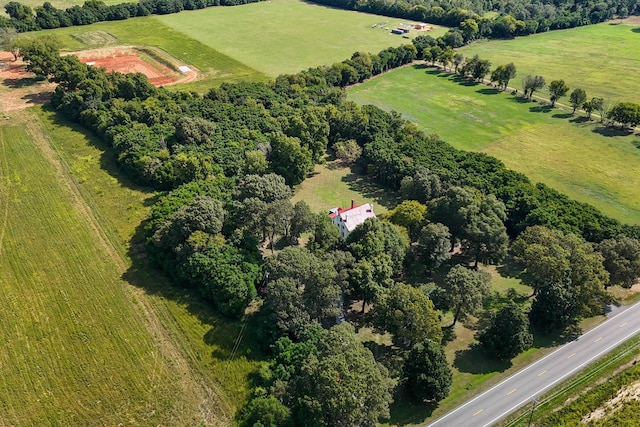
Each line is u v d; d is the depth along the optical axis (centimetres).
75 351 10656
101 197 15688
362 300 12144
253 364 10412
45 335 11006
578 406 9488
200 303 11900
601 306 11475
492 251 12506
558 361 10600
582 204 14412
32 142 18612
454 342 11069
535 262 11556
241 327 11250
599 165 17938
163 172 15775
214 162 16188
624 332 11312
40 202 15362
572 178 17138
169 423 9312
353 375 8400
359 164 18112
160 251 12775
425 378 9294
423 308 10188
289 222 13025
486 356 10725
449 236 12562
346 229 13088
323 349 9181
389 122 19350
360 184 16925
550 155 18600
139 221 14638
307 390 8719
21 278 12544
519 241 12500
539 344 11069
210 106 19312
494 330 10512
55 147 18288
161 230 12650
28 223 14462
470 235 12506
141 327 11244
